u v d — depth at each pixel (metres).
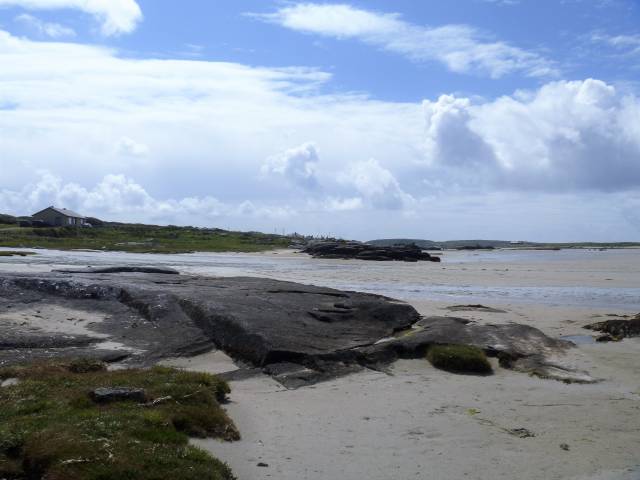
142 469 6.82
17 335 14.73
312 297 19.97
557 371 13.49
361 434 9.08
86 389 9.70
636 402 11.10
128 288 19.42
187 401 9.45
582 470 7.82
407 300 27.06
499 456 8.26
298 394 11.46
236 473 7.49
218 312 16.08
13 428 7.84
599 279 41.41
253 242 116.38
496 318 21.09
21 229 95.25
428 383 12.52
